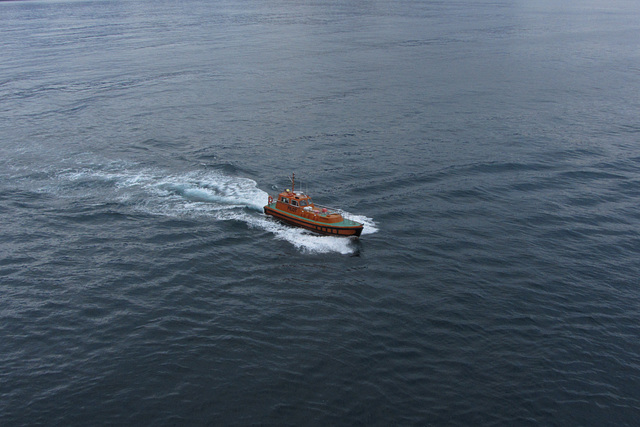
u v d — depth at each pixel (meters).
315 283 55.75
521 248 62.72
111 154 94.44
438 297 53.34
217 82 151.25
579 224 68.38
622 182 81.06
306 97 133.00
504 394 41.31
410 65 174.25
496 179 82.06
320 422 38.50
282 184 80.50
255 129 107.94
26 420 38.66
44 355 45.19
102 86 147.25
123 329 48.47
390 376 42.94
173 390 41.38
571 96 133.75
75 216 70.88
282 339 47.09
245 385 41.81
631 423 38.84
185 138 102.69
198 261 59.84
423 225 68.00
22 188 79.81
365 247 62.81
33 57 192.88
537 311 51.22
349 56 191.00
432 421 38.78
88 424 38.31
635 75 159.12
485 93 136.38
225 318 49.94
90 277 56.78
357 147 96.50
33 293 53.81
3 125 112.25
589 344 46.75
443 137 101.81
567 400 40.75
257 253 61.75
